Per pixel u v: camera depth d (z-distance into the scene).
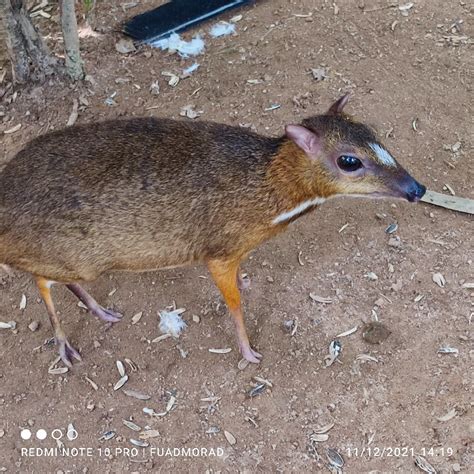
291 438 0.55
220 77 0.82
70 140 0.53
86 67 0.83
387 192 0.51
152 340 0.61
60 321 0.63
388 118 0.76
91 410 0.57
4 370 0.60
